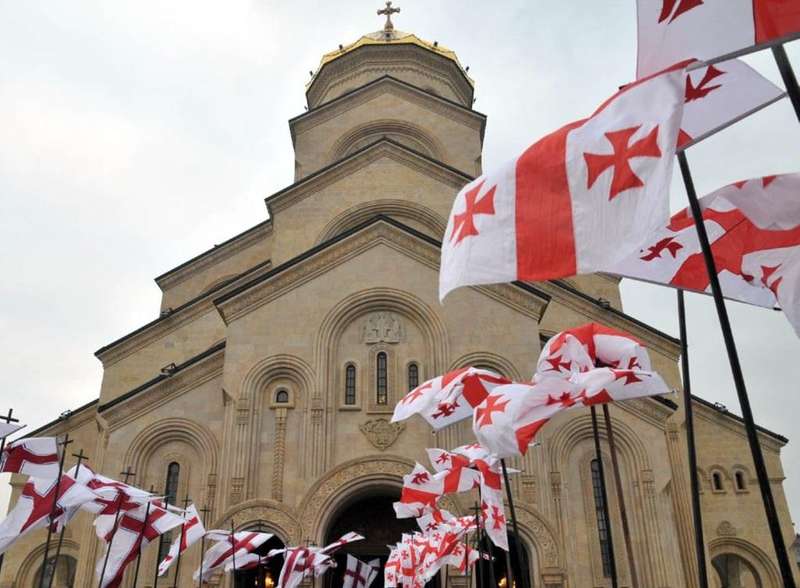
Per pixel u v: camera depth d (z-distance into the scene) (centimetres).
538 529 2275
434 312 2578
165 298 3484
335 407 2453
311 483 2317
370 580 1950
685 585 2378
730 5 477
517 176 593
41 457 1045
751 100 560
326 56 4169
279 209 3206
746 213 659
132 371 3020
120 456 2441
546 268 556
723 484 2888
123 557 1271
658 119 511
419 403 1200
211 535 1644
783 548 437
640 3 516
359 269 2653
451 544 1473
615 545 2338
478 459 1275
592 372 845
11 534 1086
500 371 2508
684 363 600
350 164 3275
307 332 2552
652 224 493
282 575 1727
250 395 2453
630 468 2441
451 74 4172
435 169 3259
